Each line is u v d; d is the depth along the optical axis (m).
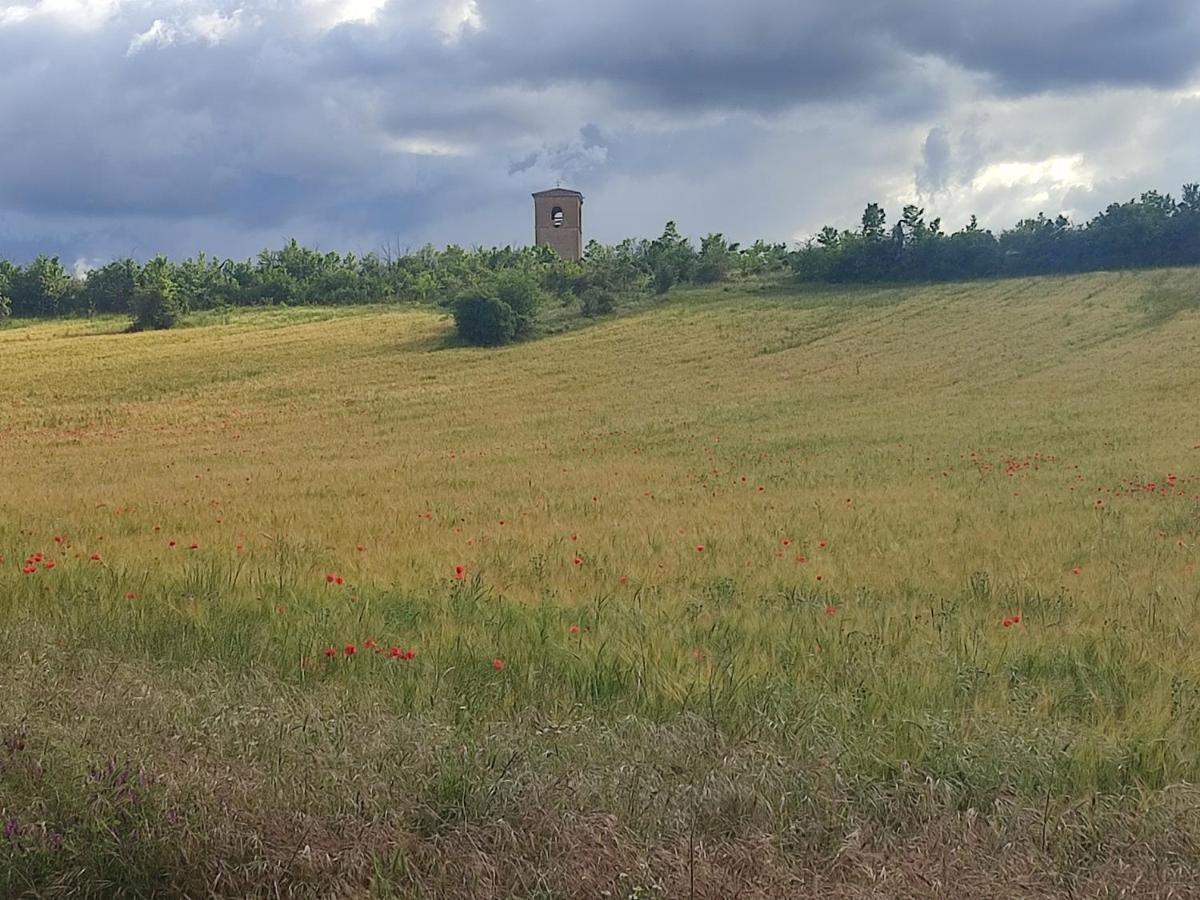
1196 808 4.65
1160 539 12.75
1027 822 4.60
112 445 38.81
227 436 40.53
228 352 67.06
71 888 4.16
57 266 115.50
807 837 4.52
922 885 4.13
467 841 4.45
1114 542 12.50
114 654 6.96
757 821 4.61
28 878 4.15
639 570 10.69
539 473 24.75
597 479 22.94
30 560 10.20
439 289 105.00
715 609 8.63
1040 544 12.39
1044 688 6.36
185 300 107.19
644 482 22.14
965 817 4.62
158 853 4.27
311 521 15.40
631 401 45.78
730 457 27.83
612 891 4.09
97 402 50.72
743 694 6.13
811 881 4.21
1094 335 58.25
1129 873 4.22
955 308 71.56
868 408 40.34
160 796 4.63
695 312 77.12
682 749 5.34
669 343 64.62
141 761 4.99
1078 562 11.17
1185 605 8.68
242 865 4.26
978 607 8.77
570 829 4.45
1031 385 44.84
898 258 89.25
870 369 52.31
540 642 7.32
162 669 6.68
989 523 14.34
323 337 73.31
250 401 50.06
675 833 4.48
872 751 5.29
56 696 5.97
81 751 5.12
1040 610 8.70
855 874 4.22
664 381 51.81
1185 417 33.56
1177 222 82.94
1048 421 33.91
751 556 11.60
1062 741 5.39
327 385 54.19
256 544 12.73
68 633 7.41
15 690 6.04
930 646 7.28
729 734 5.62
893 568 10.77
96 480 26.66
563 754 5.24
